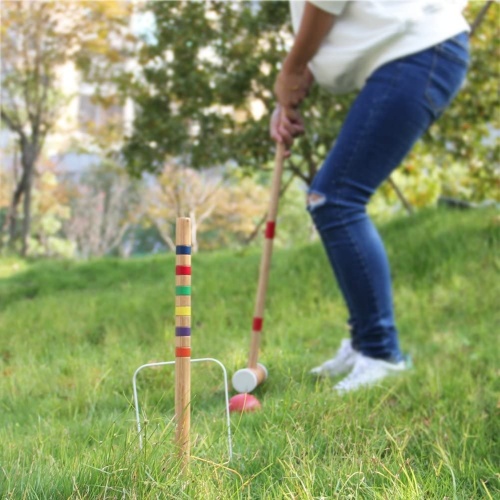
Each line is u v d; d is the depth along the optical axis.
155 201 21.77
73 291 7.32
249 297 5.54
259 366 2.92
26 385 3.10
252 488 1.72
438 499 1.61
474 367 3.38
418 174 11.55
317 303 5.49
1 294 7.38
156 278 7.85
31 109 16.34
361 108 3.16
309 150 9.10
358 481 1.65
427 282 5.65
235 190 21.59
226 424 2.22
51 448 2.04
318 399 2.37
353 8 3.17
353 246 3.16
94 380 3.03
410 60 3.12
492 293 5.23
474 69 9.34
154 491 1.49
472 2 9.29
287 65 3.34
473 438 2.20
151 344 3.86
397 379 3.03
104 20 12.18
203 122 9.59
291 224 22.22
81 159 28.22
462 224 6.54
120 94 11.13
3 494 1.51
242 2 9.27
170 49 9.41
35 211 23.03
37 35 13.65
